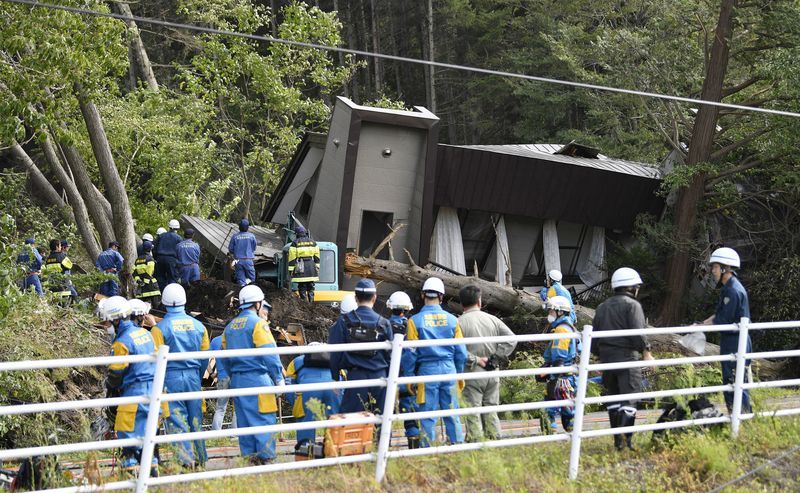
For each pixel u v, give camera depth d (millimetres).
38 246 38281
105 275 30703
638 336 16281
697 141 47719
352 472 14281
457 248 47156
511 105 91062
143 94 61844
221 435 13195
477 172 45500
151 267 37156
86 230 49562
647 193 49375
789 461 16281
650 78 50250
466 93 93750
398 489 14023
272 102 60500
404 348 16062
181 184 59438
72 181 53688
